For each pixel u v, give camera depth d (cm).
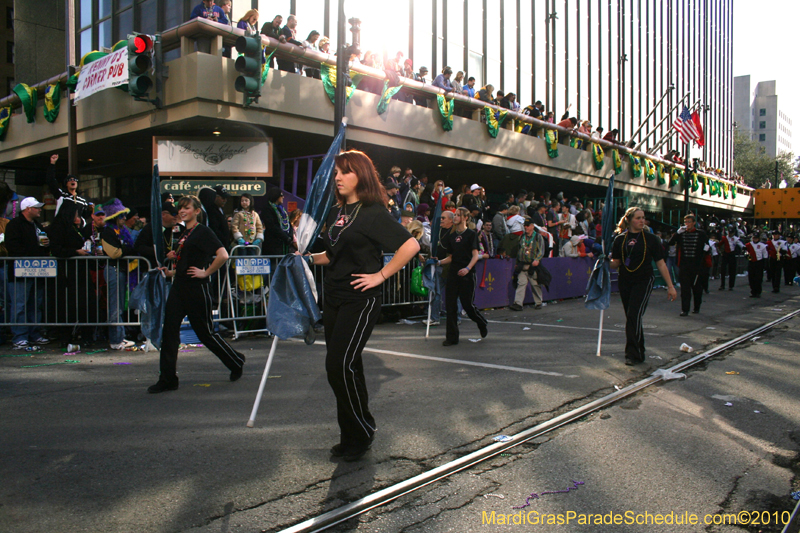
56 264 727
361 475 339
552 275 1346
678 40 3656
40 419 435
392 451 377
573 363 655
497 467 359
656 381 580
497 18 2102
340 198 359
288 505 301
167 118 1092
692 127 2269
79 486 320
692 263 1131
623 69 2925
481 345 767
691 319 1077
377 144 1352
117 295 722
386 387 539
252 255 836
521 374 597
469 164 1686
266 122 1122
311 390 525
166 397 499
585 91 2609
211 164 1175
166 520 283
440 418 446
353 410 353
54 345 748
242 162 1182
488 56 2056
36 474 335
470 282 763
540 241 1202
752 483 344
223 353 544
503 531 282
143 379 565
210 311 532
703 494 329
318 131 1209
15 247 731
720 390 551
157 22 1390
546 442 403
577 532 284
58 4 1798
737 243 2645
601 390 540
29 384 542
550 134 1878
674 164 2691
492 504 310
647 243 649
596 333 881
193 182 1168
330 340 351
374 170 352
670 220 2883
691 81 3888
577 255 1450
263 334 832
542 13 2333
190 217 516
